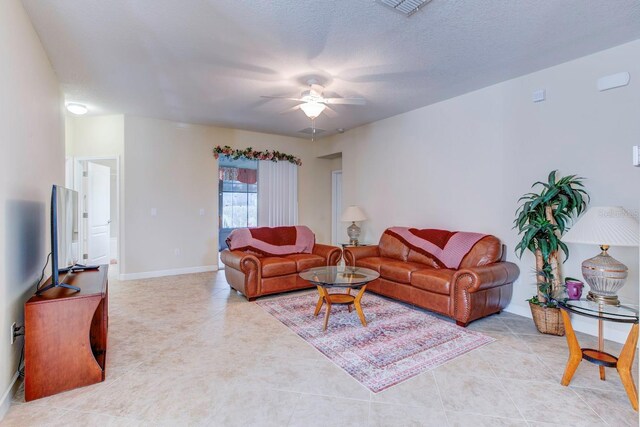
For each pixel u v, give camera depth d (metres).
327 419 1.81
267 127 5.87
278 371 2.32
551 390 2.10
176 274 5.51
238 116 5.12
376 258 4.45
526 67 3.31
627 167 2.82
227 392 2.06
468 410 1.89
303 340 2.84
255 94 4.07
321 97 3.53
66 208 2.54
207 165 5.79
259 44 2.82
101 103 4.46
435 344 2.77
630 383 1.93
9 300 2.00
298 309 3.67
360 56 3.05
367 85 3.78
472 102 4.01
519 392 2.08
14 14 2.09
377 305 3.83
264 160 6.41
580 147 3.10
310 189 7.02
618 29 2.59
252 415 1.84
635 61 2.78
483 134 3.90
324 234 7.23
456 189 4.21
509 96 3.64
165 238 5.42
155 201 5.32
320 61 3.15
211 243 5.86
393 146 5.11
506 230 3.69
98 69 3.33
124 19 2.45
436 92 4.02
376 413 1.86
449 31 2.61
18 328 2.14
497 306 3.41
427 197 4.59
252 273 3.96
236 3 2.25
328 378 2.23
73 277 2.58
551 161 3.31
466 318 3.12
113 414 1.84
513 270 3.46
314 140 7.00
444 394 2.05
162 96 4.15
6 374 1.91
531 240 3.10
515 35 2.68
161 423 1.77
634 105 2.78
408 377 2.25
